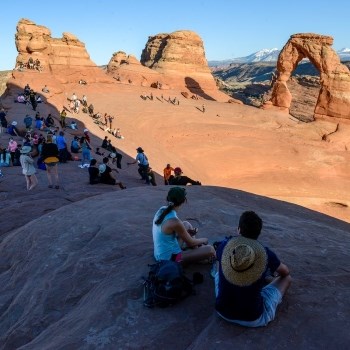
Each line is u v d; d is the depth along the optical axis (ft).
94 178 50.52
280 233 24.62
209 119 164.45
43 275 20.48
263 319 12.85
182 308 14.64
